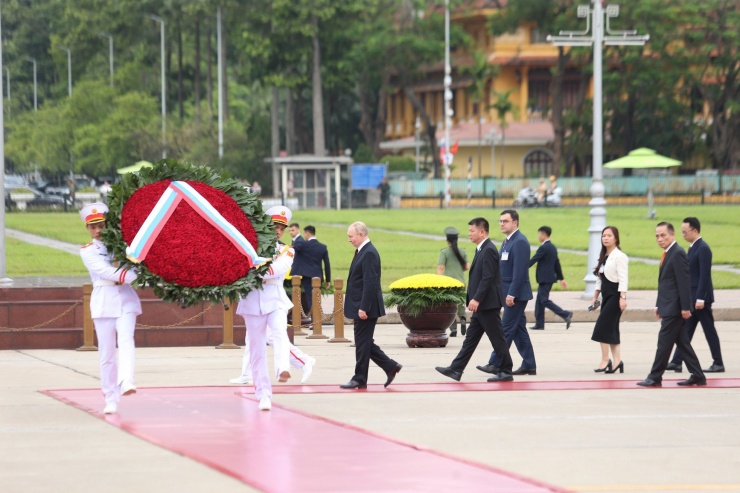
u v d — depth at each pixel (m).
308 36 174.00
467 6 184.00
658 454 22.45
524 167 190.00
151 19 192.12
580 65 180.62
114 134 165.12
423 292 41.97
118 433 24.73
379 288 31.06
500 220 35.12
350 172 165.25
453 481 19.97
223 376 34.28
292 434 24.45
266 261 27.34
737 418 26.66
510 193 170.50
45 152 177.75
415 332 42.50
